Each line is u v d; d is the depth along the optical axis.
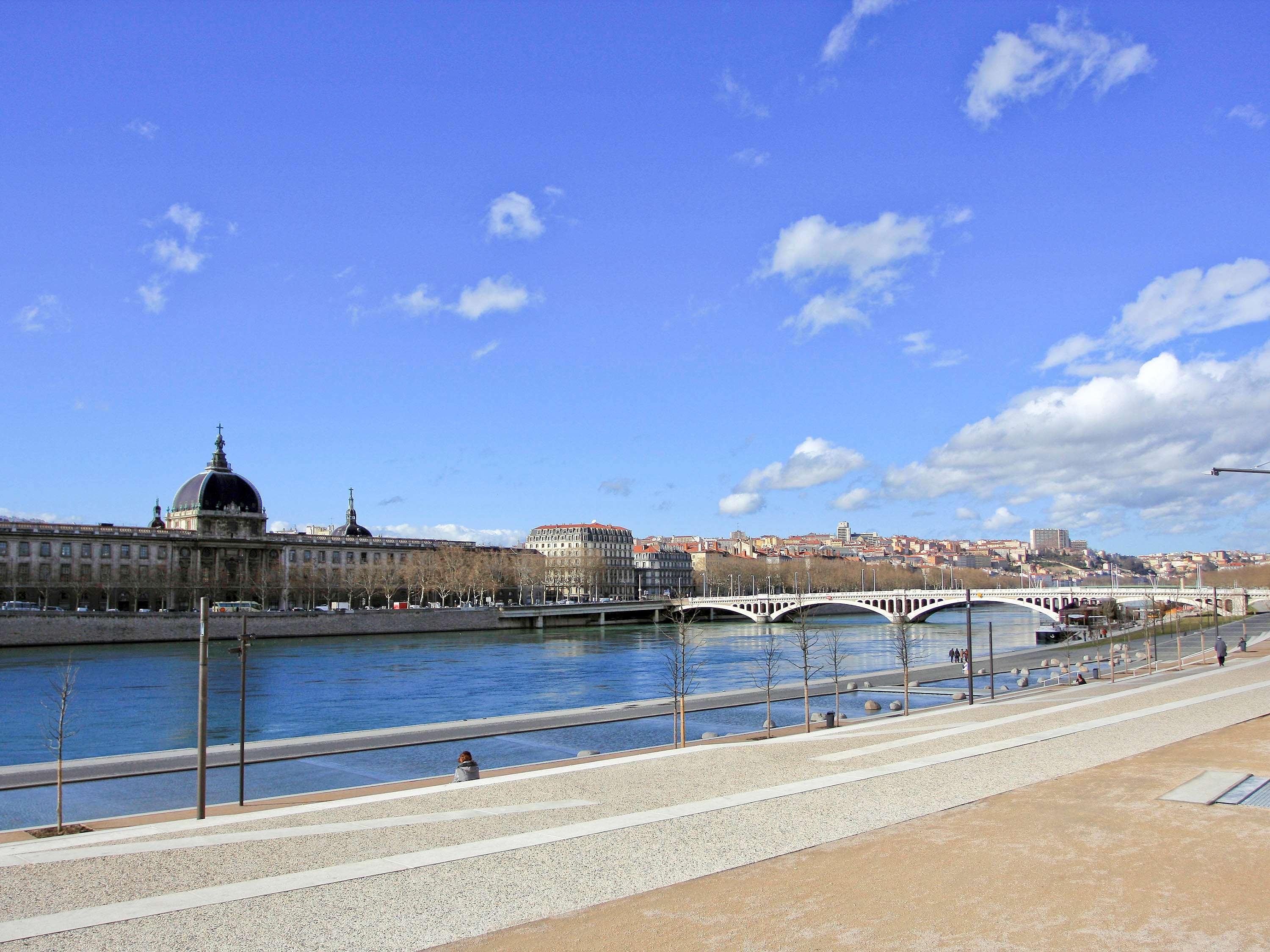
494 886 20.17
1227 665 95.62
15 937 17.39
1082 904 18.28
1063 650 168.12
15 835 44.22
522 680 133.75
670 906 18.73
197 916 18.52
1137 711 50.38
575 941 16.97
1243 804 26.30
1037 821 24.94
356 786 60.09
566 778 33.44
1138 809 26.08
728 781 32.12
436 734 78.94
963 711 55.56
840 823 25.22
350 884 20.45
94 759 69.56
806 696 75.50
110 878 21.16
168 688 122.69
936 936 16.78
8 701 110.44
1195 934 16.59
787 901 18.88
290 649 193.38
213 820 27.78
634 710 93.06
